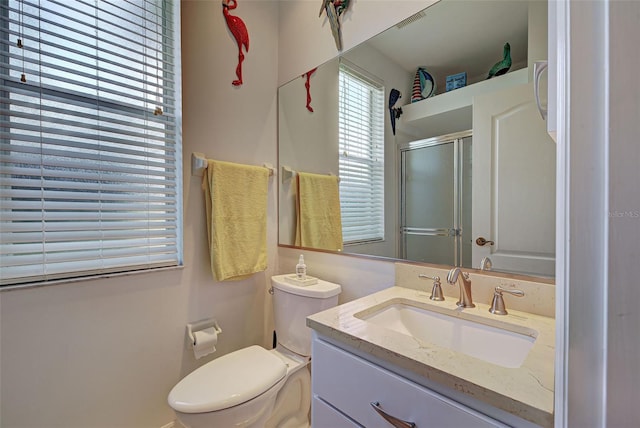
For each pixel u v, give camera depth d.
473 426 0.56
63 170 1.13
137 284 1.26
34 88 1.07
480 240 1.01
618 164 0.28
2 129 1.02
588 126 0.30
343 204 1.46
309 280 1.43
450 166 1.10
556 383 0.34
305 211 1.63
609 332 0.30
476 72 1.04
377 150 1.32
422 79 1.17
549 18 0.45
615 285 0.29
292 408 1.35
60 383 1.08
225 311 1.55
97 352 1.16
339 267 1.47
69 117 1.15
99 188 1.20
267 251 1.72
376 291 1.31
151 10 1.35
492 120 1.00
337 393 0.80
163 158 1.37
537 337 0.74
